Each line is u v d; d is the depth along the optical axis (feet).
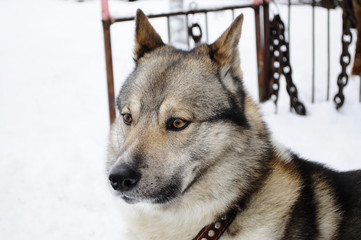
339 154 5.50
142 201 3.61
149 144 3.62
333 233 3.81
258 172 3.74
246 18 11.07
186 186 3.67
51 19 12.93
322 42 9.12
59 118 7.13
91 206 5.24
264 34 6.48
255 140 3.76
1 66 9.38
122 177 3.52
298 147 5.64
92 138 6.39
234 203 3.70
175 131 3.66
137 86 3.77
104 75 8.71
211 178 3.69
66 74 8.85
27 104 7.66
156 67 3.81
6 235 4.91
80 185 5.49
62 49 10.28
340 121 6.24
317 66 8.05
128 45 10.23
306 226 3.72
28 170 5.70
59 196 5.36
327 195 3.86
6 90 8.24
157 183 3.59
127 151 3.58
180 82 3.71
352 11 6.11
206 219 3.73
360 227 3.85
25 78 8.73
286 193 3.75
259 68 6.53
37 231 4.95
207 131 3.67
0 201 5.30
